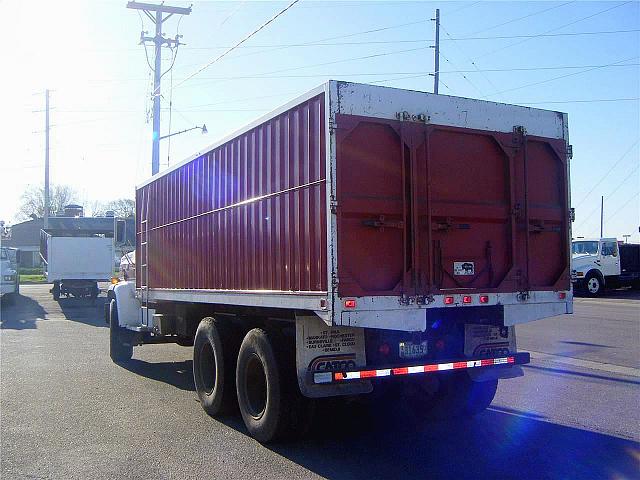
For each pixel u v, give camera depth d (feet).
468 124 21.71
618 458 20.61
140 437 23.52
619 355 40.96
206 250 29.04
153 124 93.40
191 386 33.30
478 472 19.36
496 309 22.44
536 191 23.29
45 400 29.86
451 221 21.30
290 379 22.04
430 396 25.90
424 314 20.11
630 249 106.52
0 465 20.26
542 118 23.45
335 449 21.97
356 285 19.03
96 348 48.29
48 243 99.30
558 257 23.68
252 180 24.43
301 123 20.94
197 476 19.12
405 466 20.01
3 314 79.30
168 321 35.53
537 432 23.82
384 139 20.11
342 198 19.08
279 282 22.09
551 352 42.63
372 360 21.54
